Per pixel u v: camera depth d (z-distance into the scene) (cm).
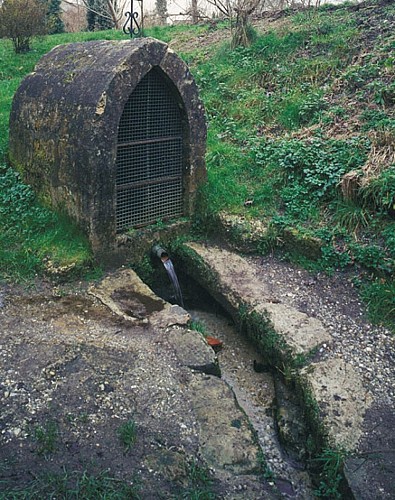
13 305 545
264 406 494
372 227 634
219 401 433
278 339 511
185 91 646
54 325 514
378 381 463
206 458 381
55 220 646
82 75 608
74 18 2744
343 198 672
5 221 658
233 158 806
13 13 1277
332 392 446
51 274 585
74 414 406
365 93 864
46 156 647
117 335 505
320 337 512
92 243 605
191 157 686
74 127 588
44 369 450
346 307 566
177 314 542
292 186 729
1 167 736
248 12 1187
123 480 353
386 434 405
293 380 478
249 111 946
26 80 707
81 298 565
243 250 668
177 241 691
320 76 992
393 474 371
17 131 707
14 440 378
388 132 708
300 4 1508
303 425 444
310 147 754
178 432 400
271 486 372
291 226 667
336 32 1104
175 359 477
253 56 1134
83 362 462
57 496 334
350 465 378
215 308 656
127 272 625
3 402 411
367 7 1206
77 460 366
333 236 638
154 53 596
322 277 616
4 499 325
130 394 430
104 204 601
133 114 616
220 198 717
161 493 347
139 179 650
